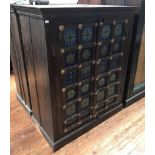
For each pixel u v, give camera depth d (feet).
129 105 6.20
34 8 2.96
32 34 3.58
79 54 3.73
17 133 4.87
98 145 4.53
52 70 3.43
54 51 3.29
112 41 4.31
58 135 4.30
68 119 4.32
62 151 4.35
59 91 3.78
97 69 4.31
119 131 5.00
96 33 3.84
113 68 4.87
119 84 5.36
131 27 4.68
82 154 4.26
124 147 4.45
